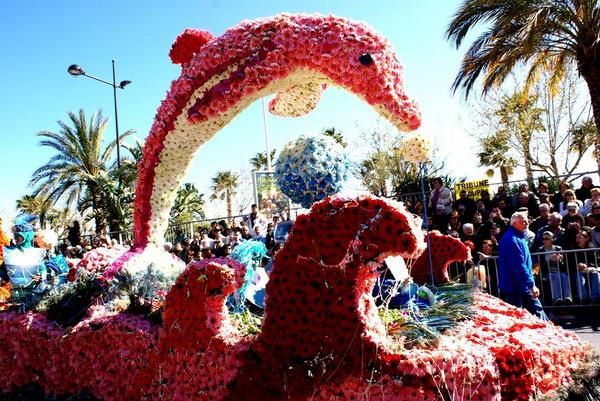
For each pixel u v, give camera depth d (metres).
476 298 3.70
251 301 3.51
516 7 11.24
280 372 2.57
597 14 11.03
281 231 3.55
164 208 4.32
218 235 9.45
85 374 3.63
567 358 2.93
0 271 5.93
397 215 2.43
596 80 11.49
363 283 2.56
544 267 7.61
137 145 19.98
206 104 3.67
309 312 2.57
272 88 3.59
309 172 3.06
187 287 2.96
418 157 3.39
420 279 4.26
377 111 3.31
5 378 4.21
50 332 3.97
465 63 12.49
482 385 2.48
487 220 8.79
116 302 3.85
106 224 20.22
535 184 11.80
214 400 2.74
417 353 2.48
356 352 2.49
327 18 3.42
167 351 3.05
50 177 20.97
